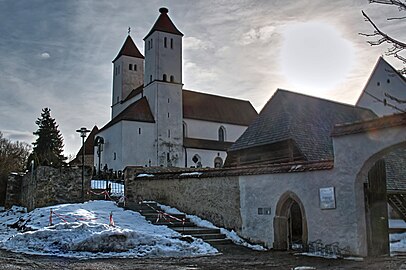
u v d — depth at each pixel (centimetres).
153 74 5866
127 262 1209
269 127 2659
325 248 1475
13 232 1872
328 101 3148
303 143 2398
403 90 4022
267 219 1664
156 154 5581
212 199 1903
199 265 1189
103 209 2017
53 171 2422
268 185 1686
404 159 2633
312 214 1530
